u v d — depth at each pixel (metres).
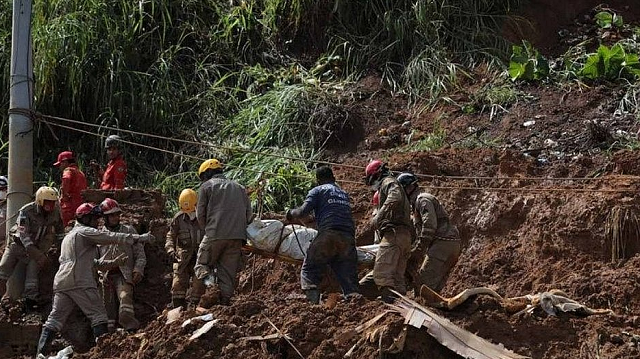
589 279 11.63
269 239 11.62
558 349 10.05
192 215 12.01
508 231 12.85
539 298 10.45
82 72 16.55
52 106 16.52
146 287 12.61
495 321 10.20
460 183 13.51
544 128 15.17
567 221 12.49
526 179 13.20
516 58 16.34
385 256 10.88
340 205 11.11
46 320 12.33
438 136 15.41
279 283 12.81
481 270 12.52
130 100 16.55
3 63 16.56
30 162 12.70
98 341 11.14
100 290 12.20
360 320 10.28
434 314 10.01
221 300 11.16
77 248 11.70
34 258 12.12
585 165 13.93
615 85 15.91
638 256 12.00
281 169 15.05
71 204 13.04
